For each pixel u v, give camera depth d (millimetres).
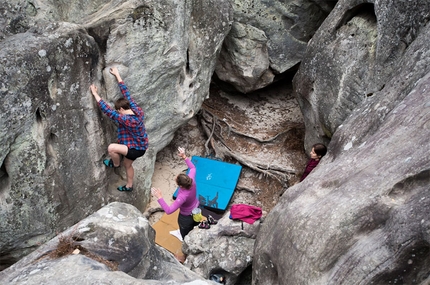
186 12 5637
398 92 4520
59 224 5082
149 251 3967
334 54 5930
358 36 5723
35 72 4332
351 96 5633
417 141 3646
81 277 3188
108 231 3814
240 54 7379
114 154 5227
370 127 4559
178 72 5812
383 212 3398
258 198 6551
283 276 3912
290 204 4152
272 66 7680
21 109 4301
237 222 5211
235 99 8125
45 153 4672
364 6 5797
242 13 7156
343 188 3811
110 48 5070
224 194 6410
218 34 6305
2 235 4703
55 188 4879
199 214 5340
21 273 3400
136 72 5379
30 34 4512
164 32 5391
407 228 3123
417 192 3348
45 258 3607
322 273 3559
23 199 4680
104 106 4887
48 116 4586
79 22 5117
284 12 7273
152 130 6008
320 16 7508
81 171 5137
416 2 4871
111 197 5645
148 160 6105
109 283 3104
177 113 6137
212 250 5008
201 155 7160
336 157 4695
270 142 7266
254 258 4574
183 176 5129
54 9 5383
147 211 6184
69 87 4715
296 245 3797
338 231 3527
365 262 3295
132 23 5113
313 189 4102
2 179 4645
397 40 5098
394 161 3645
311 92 6410
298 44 7629
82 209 5297
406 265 3158
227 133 7414
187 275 4035
